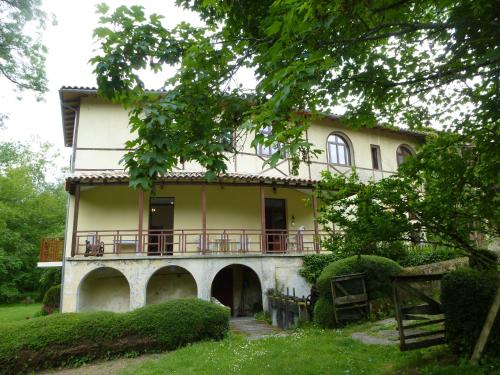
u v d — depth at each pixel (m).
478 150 4.75
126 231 13.17
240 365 6.28
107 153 14.23
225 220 15.40
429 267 11.25
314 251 14.71
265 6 4.61
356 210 5.50
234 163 15.01
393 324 8.91
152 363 7.05
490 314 4.88
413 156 5.14
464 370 4.74
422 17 4.48
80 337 7.75
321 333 8.86
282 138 3.45
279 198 16.55
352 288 10.02
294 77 3.21
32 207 30.14
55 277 24.89
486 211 4.90
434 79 4.81
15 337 7.47
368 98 5.25
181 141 4.64
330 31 3.77
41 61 15.13
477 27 3.76
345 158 17.52
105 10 4.59
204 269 12.52
